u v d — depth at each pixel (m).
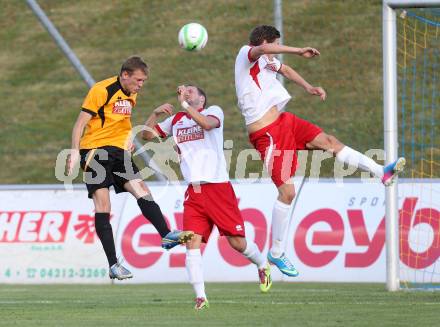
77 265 45.38
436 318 24.48
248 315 25.64
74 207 46.19
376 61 75.38
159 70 79.50
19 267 45.84
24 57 86.88
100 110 29.56
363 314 25.61
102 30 88.94
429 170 57.62
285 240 43.62
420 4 35.78
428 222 41.41
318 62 76.25
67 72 83.19
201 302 27.98
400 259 41.31
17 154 70.75
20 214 46.56
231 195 28.86
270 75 30.22
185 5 90.38
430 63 69.19
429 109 65.38
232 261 43.97
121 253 45.06
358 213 43.00
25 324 23.77
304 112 69.75
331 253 42.81
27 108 78.06
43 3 95.94
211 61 79.81
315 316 25.16
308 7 84.88
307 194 44.22
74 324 23.67
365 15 82.31
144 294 36.34
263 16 85.06
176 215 45.09
